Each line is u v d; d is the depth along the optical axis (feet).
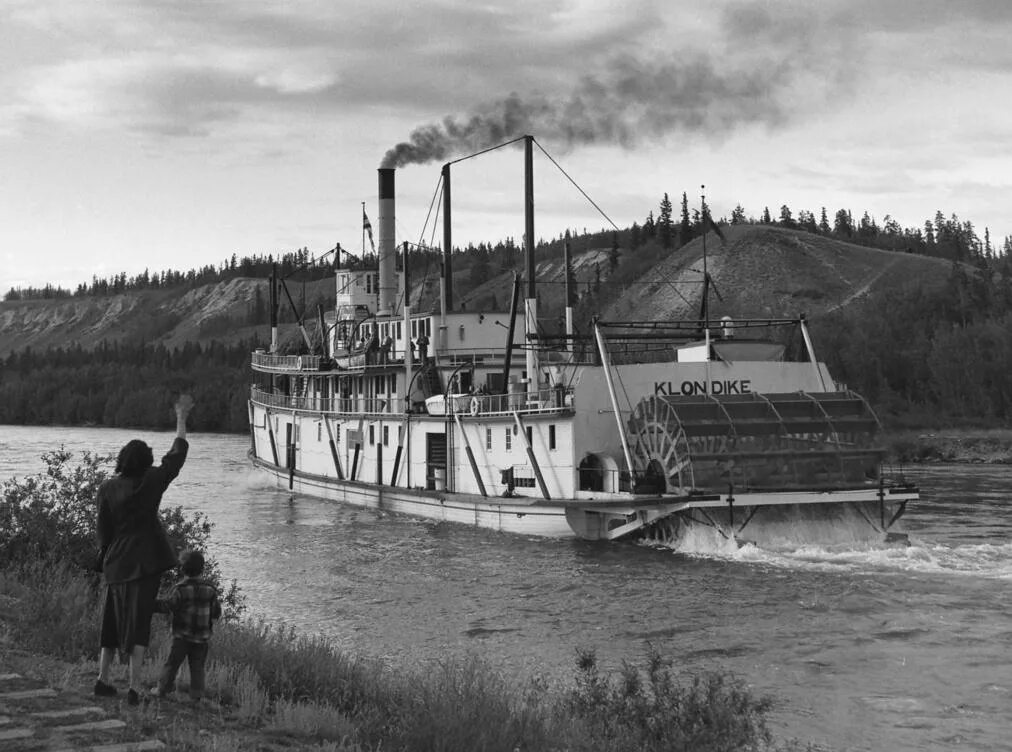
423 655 82.48
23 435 503.20
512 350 178.09
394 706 49.78
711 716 50.80
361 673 57.57
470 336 184.55
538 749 46.03
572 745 47.34
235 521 167.32
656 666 56.90
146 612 39.40
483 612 98.37
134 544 39.40
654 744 49.16
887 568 115.14
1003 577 110.01
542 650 84.23
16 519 73.61
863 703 69.62
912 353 490.49
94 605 58.59
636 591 106.01
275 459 231.09
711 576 112.57
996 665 78.74
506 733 46.62
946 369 453.17
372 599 104.88
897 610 96.27
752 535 128.67
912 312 562.66
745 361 149.38
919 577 110.32
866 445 137.69
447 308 209.77
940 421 422.41
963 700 70.23
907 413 439.63
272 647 57.36
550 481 143.43
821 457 131.44
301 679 53.52
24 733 34.06
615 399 135.03
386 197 220.23
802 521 131.34
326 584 112.98
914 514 164.86
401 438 177.99
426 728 44.80
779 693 71.97
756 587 106.73
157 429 589.32
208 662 51.29
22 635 49.85
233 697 45.60
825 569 114.93
